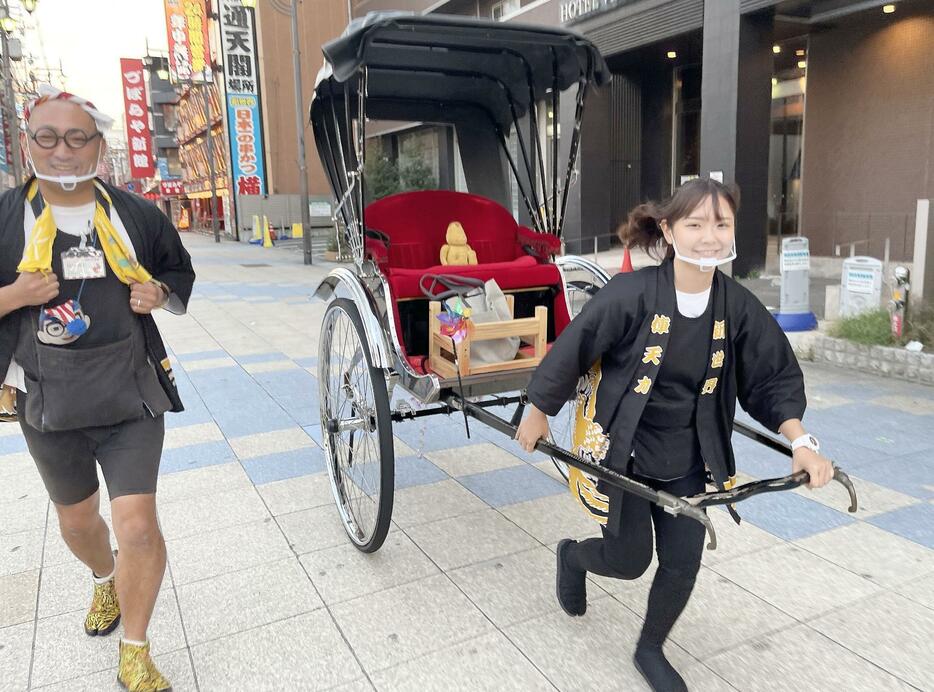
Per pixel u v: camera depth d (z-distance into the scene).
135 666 2.12
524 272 3.25
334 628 2.49
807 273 7.10
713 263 1.80
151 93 49.47
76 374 2.00
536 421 2.08
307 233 16.73
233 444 4.34
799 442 1.87
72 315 1.97
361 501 3.43
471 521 3.29
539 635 2.44
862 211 11.35
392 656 2.34
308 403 5.18
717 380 1.97
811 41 11.70
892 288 5.66
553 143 3.65
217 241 27.83
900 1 9.84
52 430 2.02
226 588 2.76
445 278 3.06
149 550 2.11
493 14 17.27
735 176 10.69
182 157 44.97
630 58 14.25
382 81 3.76
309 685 2.21
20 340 2.01
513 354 2.97
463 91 3.99
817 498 3.39
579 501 2.14
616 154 15.57
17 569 2.92
